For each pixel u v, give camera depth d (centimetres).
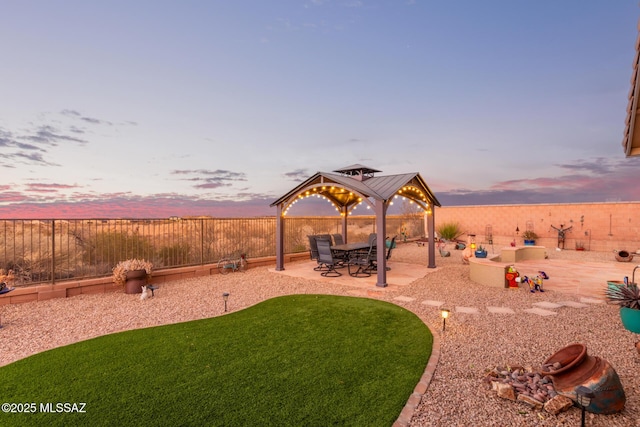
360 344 455
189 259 1030
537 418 282
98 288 791
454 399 312
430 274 1006
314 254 1112
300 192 1039
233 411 289
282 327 532
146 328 532
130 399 311
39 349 445
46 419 277
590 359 313
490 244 1819
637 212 1491
